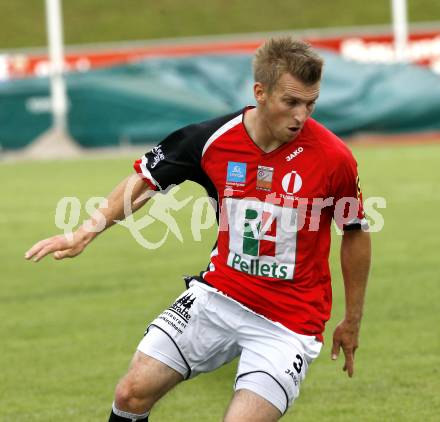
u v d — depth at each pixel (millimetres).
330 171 14672
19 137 75750
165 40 123000
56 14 79000
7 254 39594
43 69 95750
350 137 77688
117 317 29359
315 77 14047
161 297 31734
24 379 23594
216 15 127938
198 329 15336
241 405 14406
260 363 14781
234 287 15180
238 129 14945
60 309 30594
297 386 14906
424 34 89875
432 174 59875
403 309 29438
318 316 15172
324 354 25328
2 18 126750
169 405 21438
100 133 75750
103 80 75562
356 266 15469
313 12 127562
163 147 15484
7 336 27578
